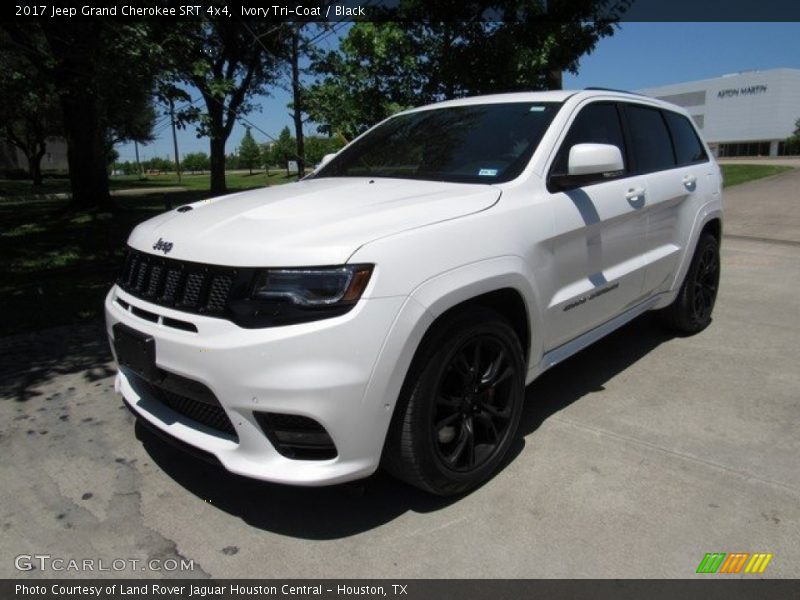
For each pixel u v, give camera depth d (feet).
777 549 8.59
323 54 33.60
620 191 12.87
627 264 13.41
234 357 8.17
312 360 8.01
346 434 8.27
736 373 14.65
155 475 10.87
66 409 13.47
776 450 11.12
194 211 10.84
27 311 20.92
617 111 13.92
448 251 9.13
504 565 8.45
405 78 27.04
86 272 27.58
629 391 13.73
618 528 9.10
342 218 9.17
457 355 9.35
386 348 8.30
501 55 24.93
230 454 8.73
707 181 16.75
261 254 8.36
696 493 9.87
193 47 26.35
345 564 8.57
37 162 150.82
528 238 10.41
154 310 9.23
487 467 10.16
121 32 21.91
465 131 12.75
